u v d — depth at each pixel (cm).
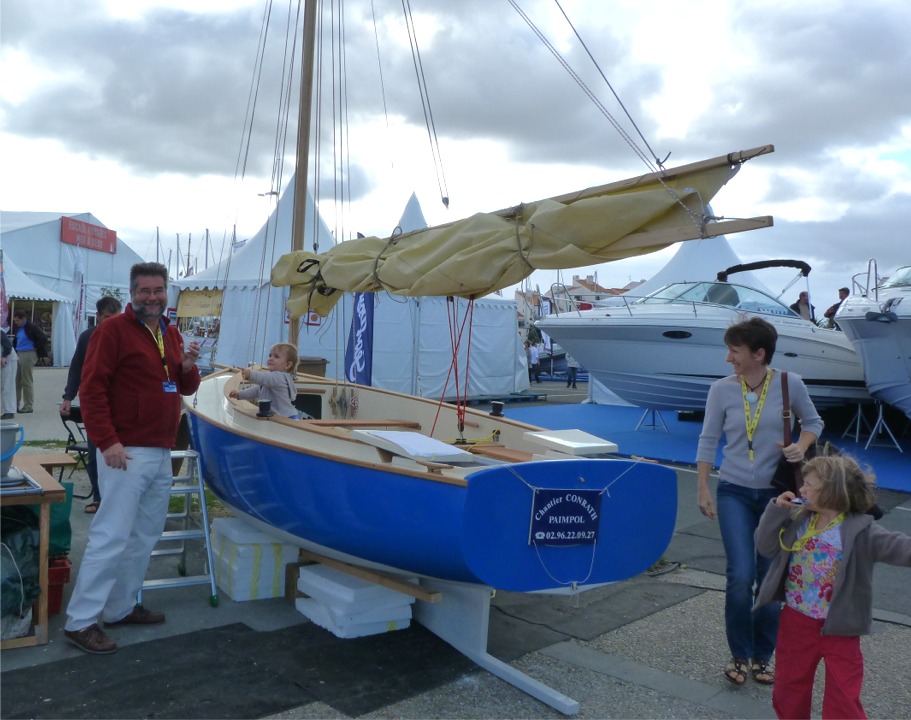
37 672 341
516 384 1753
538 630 429
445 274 429
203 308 1429
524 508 340
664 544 381
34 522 390
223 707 318
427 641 396
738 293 1195
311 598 426
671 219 371
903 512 743
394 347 1433
